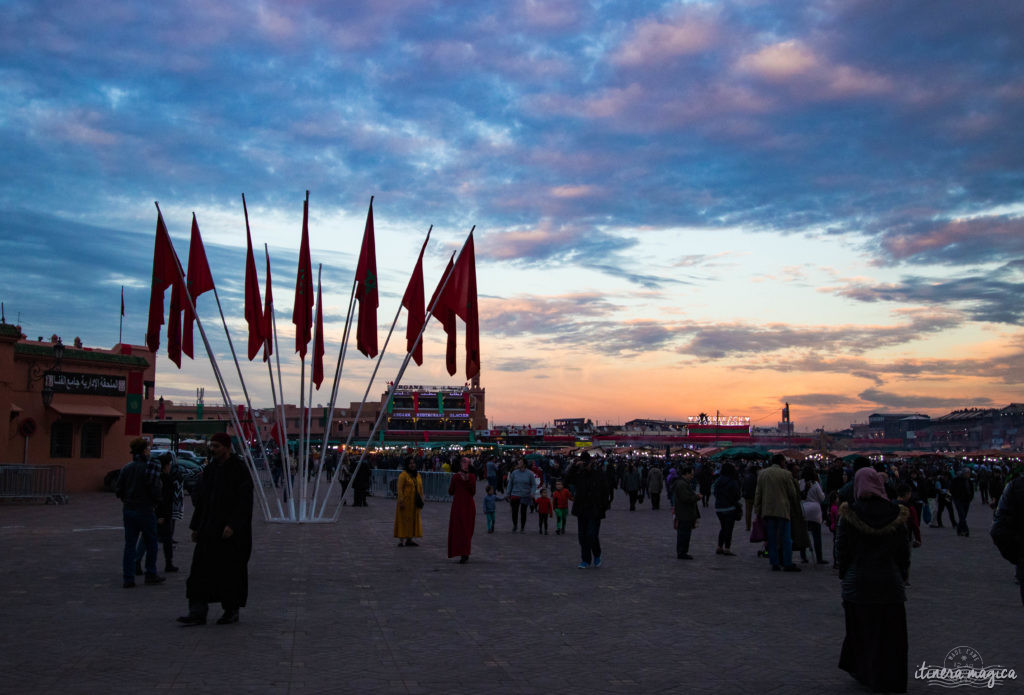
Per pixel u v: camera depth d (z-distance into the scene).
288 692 6.62
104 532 19.52
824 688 6.96
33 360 35.38
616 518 28.77
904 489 16.27
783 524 14.89
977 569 15.30
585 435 173.88
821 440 81.25
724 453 55.47
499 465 49.47
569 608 10.73
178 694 6.51
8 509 27.00
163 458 13.41
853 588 6.99
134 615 9.73
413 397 145.25
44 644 8.21
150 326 23.14
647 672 7.45
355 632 9.02
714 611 10.59
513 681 7.09
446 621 9.74
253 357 25.30
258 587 12.10
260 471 62.03
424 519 27.11
